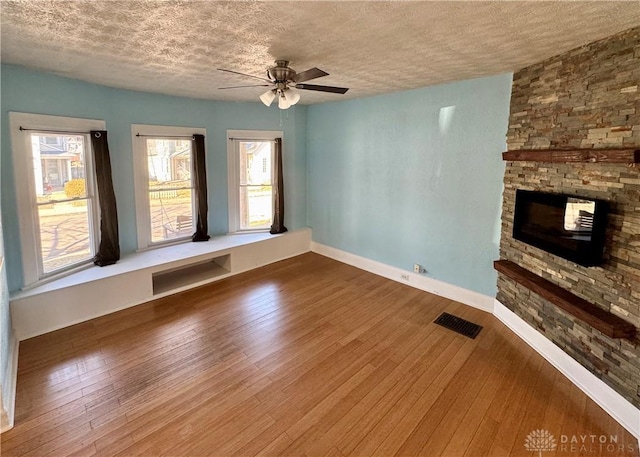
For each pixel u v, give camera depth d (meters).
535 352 3.12
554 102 2.87
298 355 3.08
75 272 3.80
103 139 3.87
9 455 2.04
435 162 4.19
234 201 5.59
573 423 2.31
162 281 4.64
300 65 3.13
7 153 3.13
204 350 3.14
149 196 4.69
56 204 3.60
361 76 3.58
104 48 2.61
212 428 2.27
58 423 2.28
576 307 2.51
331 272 5.20
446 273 4.28
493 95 3.56
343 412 2.41
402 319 3.75
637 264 2.18
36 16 2.03
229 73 3.39
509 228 3.53
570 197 2.60
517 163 3.35
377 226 5.05
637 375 2.20
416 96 4.27
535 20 2.10
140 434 2.21
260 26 2.19
